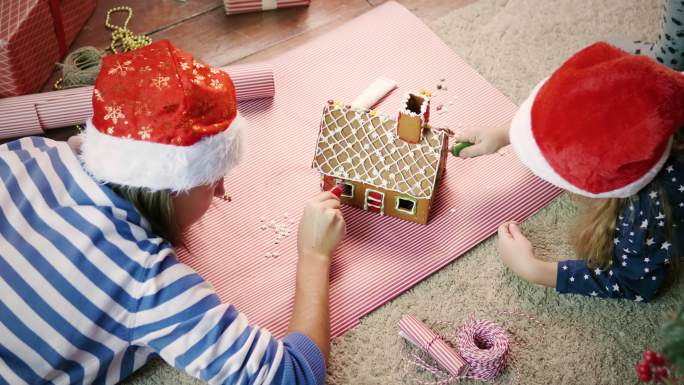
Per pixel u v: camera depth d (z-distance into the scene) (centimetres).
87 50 175
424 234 152
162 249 119
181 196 119
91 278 113
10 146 131
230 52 186
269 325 140
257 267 148
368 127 146
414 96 139
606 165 110
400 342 140
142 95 108
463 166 162
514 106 172
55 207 117
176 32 190
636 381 135
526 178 159
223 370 115
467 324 136
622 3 192
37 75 176
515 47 185
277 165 162
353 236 152
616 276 136
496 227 153
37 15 169
